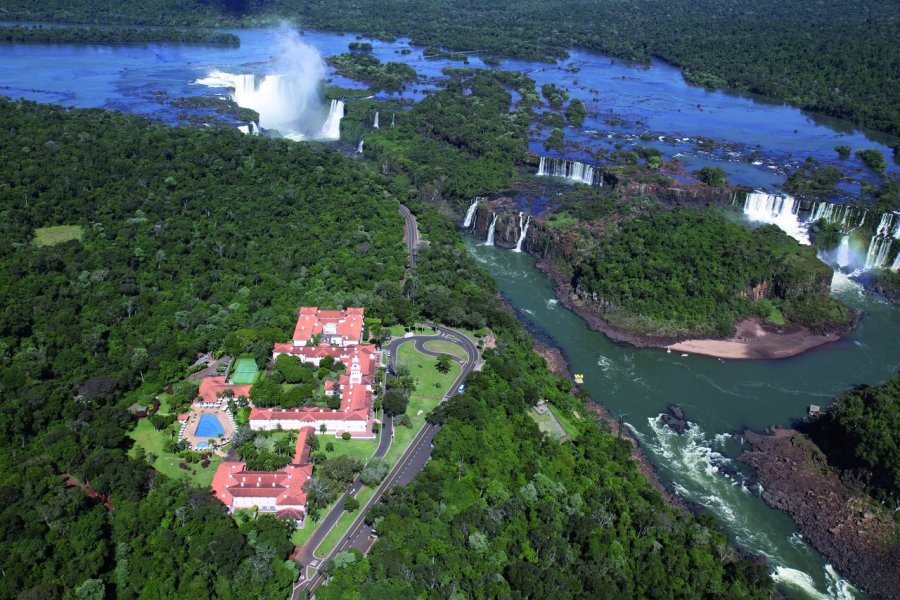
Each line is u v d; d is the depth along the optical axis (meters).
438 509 171.25
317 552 161.62
